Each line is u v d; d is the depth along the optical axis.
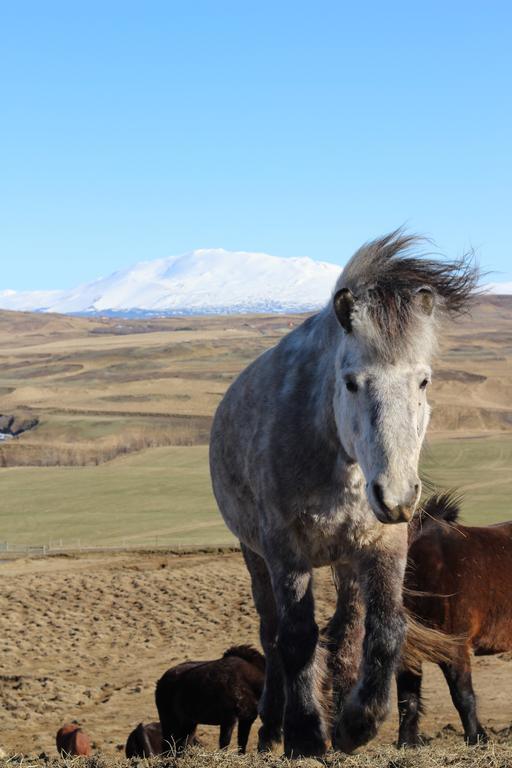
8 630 27.22
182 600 31.05
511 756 5.25
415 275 5.04
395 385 4.78
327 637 6.09
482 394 132.62
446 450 80.00
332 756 5.26
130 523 57.78
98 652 23.69
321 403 5.34
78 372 188.50
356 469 5.23
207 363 192.88
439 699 14.15
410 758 5.21
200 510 62.00
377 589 5.32
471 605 8.57
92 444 110.25
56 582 36.22
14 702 17.69
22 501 67.94
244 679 11.86
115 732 14.98
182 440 113.19
